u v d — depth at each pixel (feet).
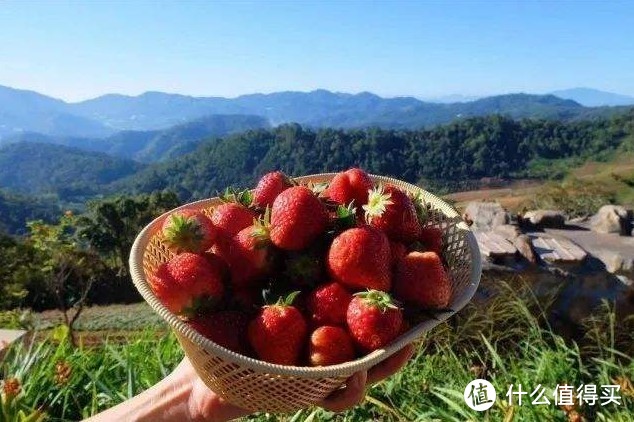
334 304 4.46
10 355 9.86
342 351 4.25
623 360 13.01
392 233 5.13
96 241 123.75
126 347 10.05
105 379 8.91
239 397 4.25
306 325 4.42
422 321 4.59
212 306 4.52
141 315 58.29
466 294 4.96
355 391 4.42
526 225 18.19
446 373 10.51
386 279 4.56
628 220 18.43
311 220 4.70
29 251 61.52
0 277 58.75
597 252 15.57
